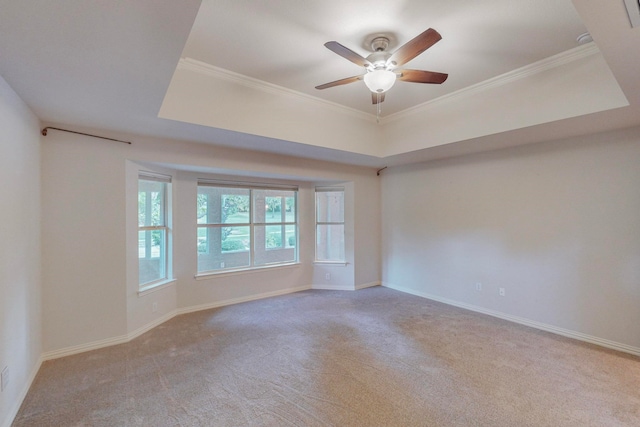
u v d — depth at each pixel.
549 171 3.44
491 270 3.96
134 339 3.17
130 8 1.22
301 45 2.47
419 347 2.97
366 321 3.70
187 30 1.39
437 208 4.64
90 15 1.26
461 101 3.44
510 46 2.49
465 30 2.27
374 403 2.09
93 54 1.59
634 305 2.85
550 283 3.42
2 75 1.82
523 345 3.01
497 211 3.91
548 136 3.24
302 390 2.25
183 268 4.02
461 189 4.32
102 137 2.99
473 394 2.19
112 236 3.04
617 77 1.87
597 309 3.07
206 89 2.85
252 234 4.76
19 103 2.15
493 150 3.94
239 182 4.56
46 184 2.70
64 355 2.77
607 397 2.14
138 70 1.78
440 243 4.59
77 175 2.86
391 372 2.50
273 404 2.08
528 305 3.59
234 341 3.12
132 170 3.22
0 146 1.82
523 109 2.93
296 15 2.09
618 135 2.96
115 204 3.06
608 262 3.01
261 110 3.22
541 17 2.11
